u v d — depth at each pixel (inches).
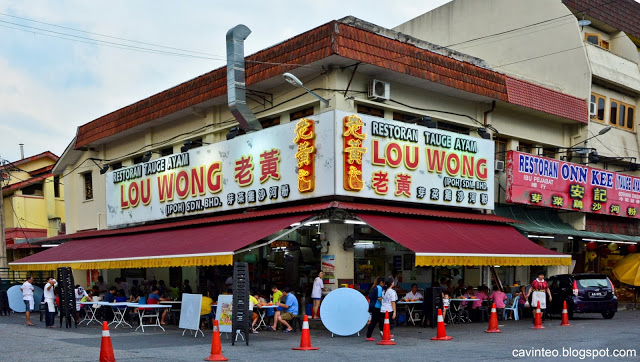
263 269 804.6
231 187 747.4
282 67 685.3
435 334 602.5
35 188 1416.1
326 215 616.4
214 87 784.9
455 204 730.2
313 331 634.8
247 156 728.3
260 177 708.7
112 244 847.1
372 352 469.4
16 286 884.6
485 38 1078.4
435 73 718.5
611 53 1024.2
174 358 438.6
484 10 1083.9
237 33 730.8
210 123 830.5
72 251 885.8
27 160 1413.6
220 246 612.7
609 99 1032.8
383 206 660.7
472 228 733.3
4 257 1106.1
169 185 845.2
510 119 865.5
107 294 795.4
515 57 1034.1
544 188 853.2
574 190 895.1
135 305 652.1
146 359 432.5
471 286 813.2
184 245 677.9
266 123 779.4
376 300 564.1
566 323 694.5
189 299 603.5
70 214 1144.8
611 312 795.4
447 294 730.8
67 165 1155.9
